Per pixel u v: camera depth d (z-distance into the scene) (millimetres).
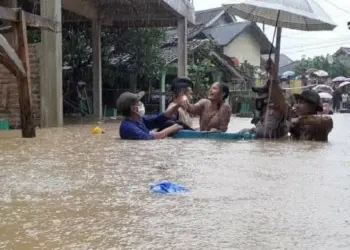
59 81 10891
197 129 8164
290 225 2451
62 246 2105
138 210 2734
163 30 19391
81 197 3062
